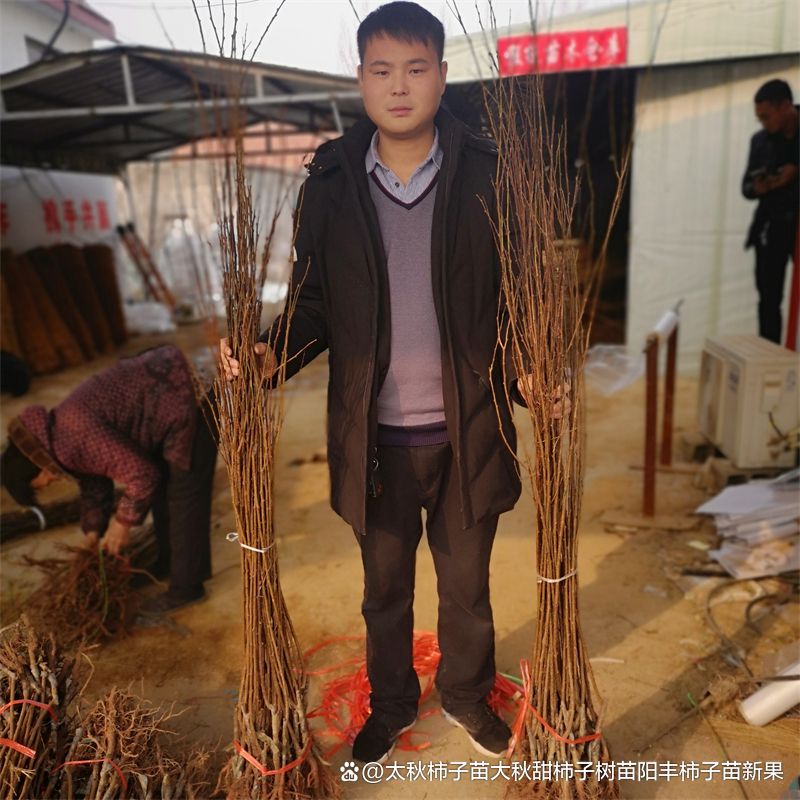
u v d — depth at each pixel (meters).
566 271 1.58
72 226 8.99
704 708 2.14
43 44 7.24
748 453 3.46
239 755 1.71
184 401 2.57
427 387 1.70
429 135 1.63
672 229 5.76
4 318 6.84
